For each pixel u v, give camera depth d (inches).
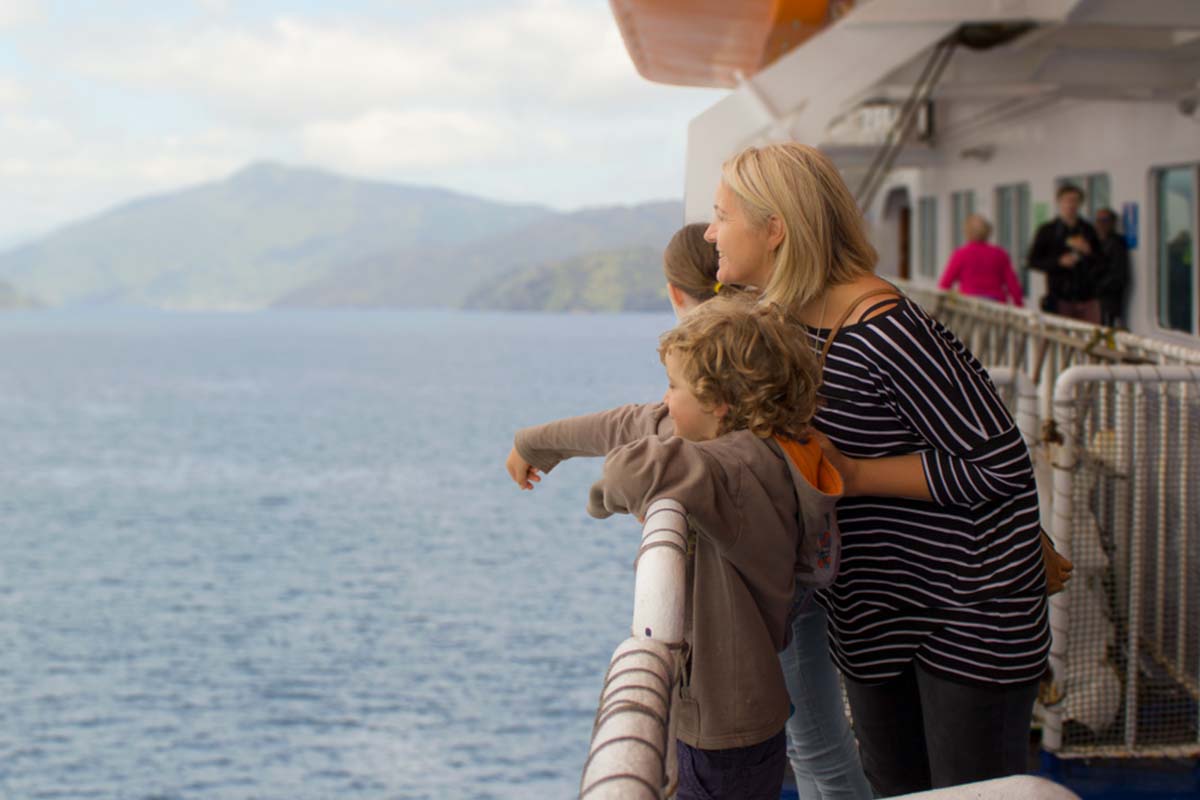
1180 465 152.1
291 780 1437.0
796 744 93.4
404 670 1855.3
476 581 2466.8
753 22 230.5
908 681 85.2
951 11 226.8
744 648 70.3
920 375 76.9
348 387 6943.9
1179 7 241.0
